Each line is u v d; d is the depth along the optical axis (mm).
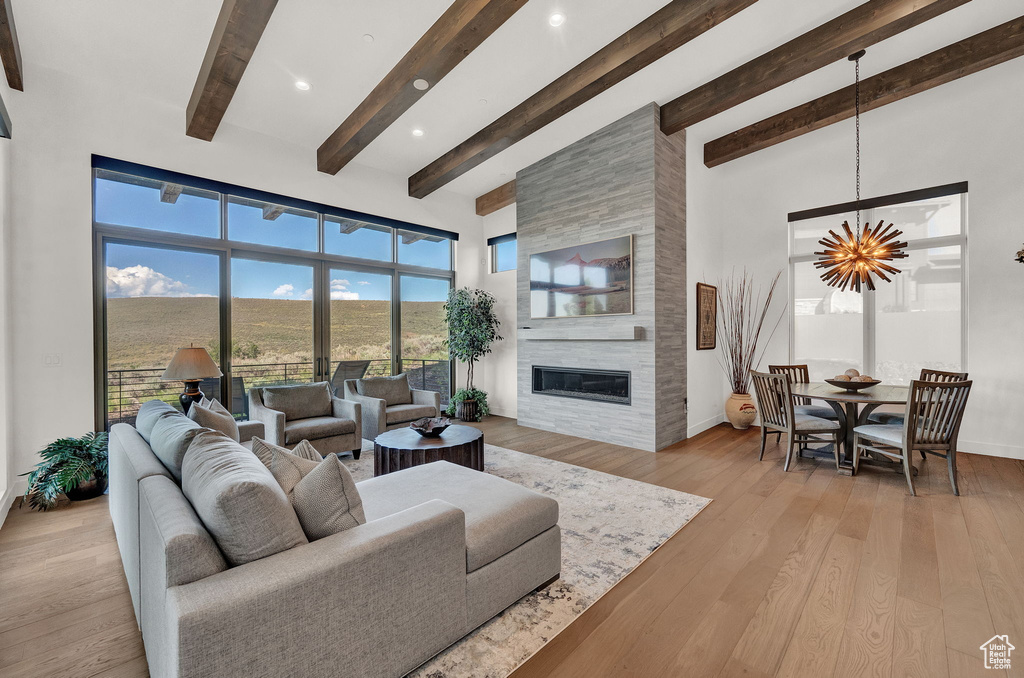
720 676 1514
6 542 2523
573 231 5059
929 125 4398
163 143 3945
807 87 4277
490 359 6703
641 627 1767
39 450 3312
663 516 2816
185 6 2906
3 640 1705
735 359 5594
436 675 1518
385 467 3238
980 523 2680
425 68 3268
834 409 4273
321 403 4391
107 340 3789
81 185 3512
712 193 5551
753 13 3270
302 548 1340
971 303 4180
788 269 5348
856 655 1604
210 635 1074
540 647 1657
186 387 3568
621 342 4617
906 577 2104
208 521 1280
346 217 5273
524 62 3637
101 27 3049
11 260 3205
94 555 2375
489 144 4551
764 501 3066
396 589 1439
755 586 2045
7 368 3117
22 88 3254
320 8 2953
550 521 2029
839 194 4949
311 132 4559
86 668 1562
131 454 1942
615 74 3494
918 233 4582
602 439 4820
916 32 3602
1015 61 3961
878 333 4840
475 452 3340
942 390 3111
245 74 3609
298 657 1226
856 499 3094
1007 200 4012
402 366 5949
